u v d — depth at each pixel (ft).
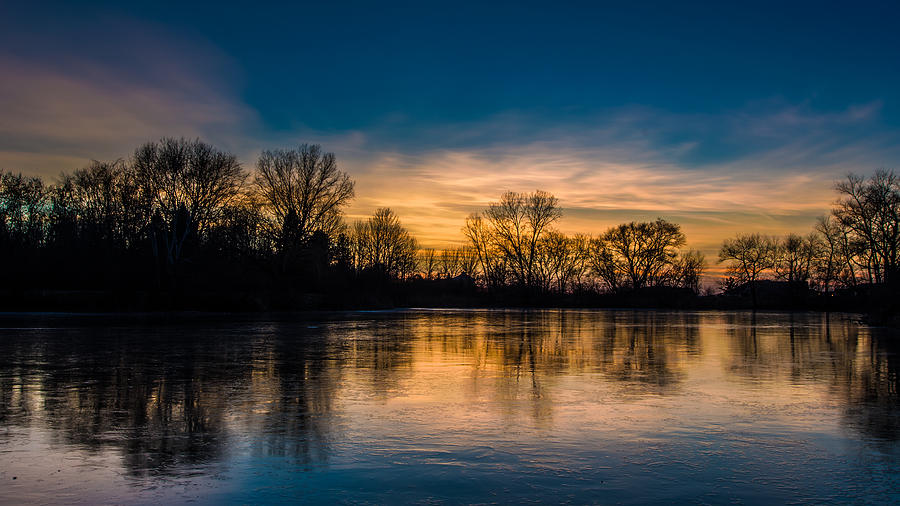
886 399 44.55
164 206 206.39
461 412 39.60
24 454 29.94
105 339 96.99
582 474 26.94
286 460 28.96
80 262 205.77
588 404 42.34
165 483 25.66
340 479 26.17
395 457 29.43
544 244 349.00
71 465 28.12
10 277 195.93
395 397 44.98
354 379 54.13
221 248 221.46
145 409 40.55
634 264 365.61
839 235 221.87
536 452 30.35
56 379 53.93
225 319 163.63
